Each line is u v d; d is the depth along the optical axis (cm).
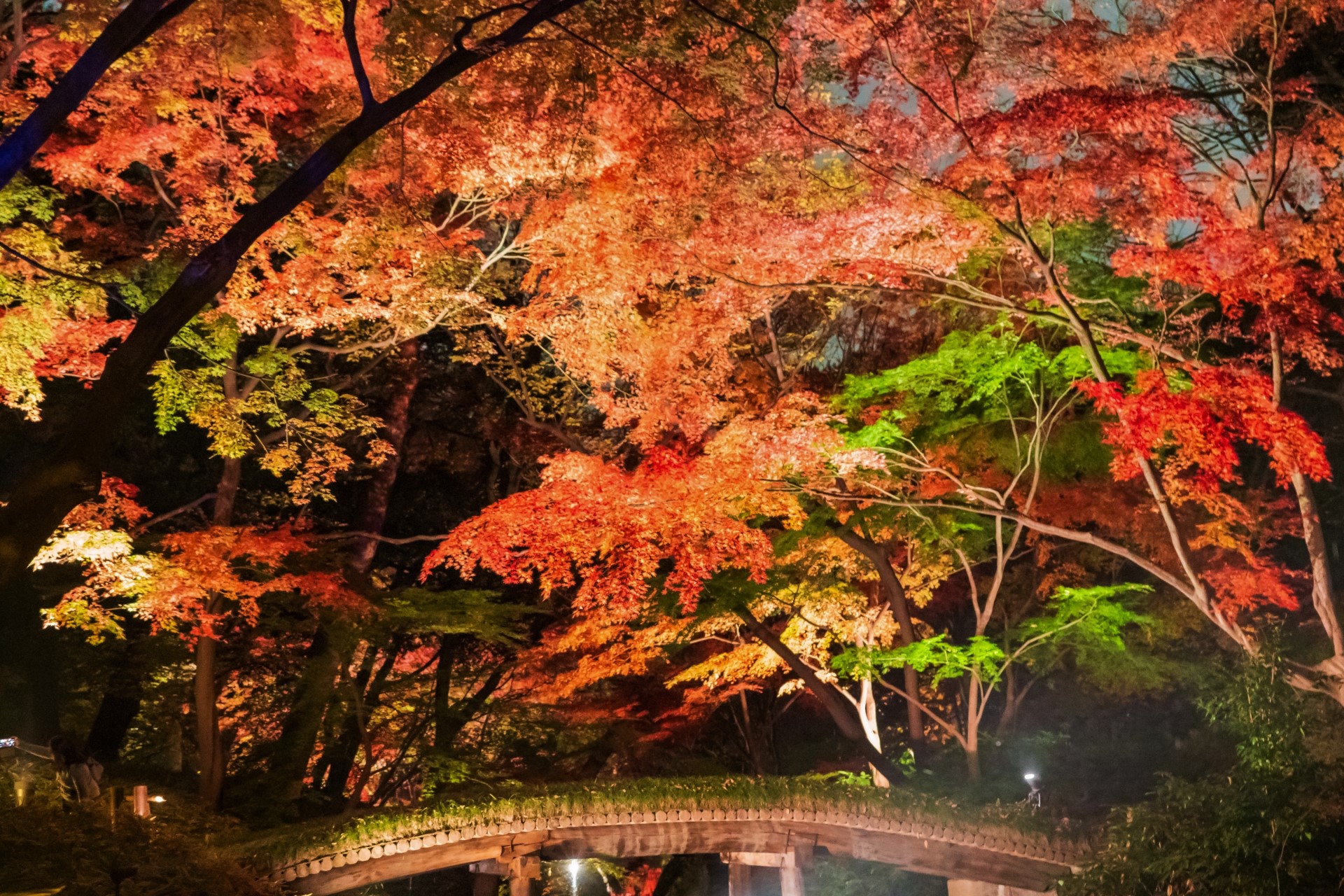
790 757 2362
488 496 2333
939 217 1104
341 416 1588
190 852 1066
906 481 1490
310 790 1994
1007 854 1252
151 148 1312
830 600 1684
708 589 1580
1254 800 908
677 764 2161
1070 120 976
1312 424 1778
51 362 1341
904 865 1265
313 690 1786
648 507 1220
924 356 1391
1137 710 2077
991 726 2200
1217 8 1048
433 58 958
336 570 1680
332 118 1370
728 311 1290
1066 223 1149
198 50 1254
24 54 1195
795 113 1155
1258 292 995
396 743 2066
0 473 1666
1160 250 1013
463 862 1177
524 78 1012
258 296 1320
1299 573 1417
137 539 1489
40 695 1680
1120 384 1049
